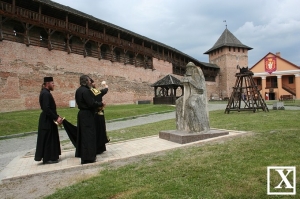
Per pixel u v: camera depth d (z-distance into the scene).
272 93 52.72
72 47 28.67
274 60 51.75
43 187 4.11
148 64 42.06
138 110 22.86
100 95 6.22
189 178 3.79
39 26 23.78
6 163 6.66
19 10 23.22
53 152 5.53
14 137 12.10
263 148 5.18
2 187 4.23
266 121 10.48
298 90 49.75
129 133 10.23
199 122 6.93
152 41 41.81
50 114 5.38
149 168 4.48
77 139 5.41
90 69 29.77
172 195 3.23
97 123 6.07
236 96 19.64
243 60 60.69
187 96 7.22
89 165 5.11
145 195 3.28
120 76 34.84
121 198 3.29
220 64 60.50
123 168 4.64
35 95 23.09
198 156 4.95
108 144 7.36
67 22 26.36
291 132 6.61
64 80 26.22
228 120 12.28
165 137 7.40
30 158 6.26
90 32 30.20
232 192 3.17
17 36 24.12
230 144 5.73
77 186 3.90
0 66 20.52
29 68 22.77
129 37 37.91
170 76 32.00
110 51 34.25
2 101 20.44
